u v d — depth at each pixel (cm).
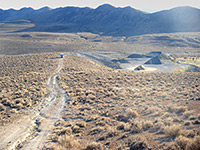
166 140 860
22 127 1488
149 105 1791
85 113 1795
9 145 1173
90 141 1086
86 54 11244
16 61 6938
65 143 1034
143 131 1077
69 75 4459
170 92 2428
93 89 3012
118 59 10362
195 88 2486
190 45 18088
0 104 1977
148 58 10831
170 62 9394
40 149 1080
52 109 2005
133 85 3416
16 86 3019
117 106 1973
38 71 5078
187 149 716
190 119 1110
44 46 17012
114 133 1139
